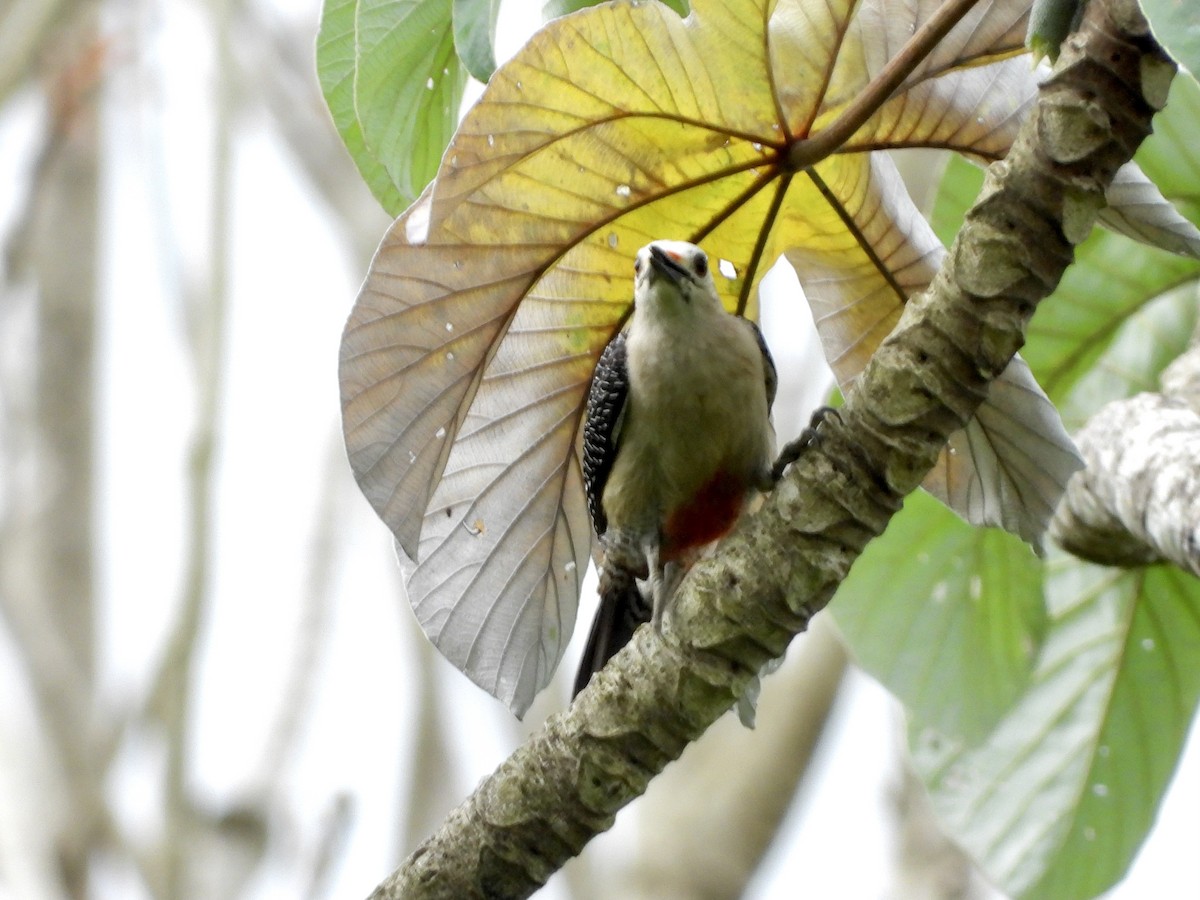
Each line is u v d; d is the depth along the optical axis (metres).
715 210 8.01
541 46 6.70
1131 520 8.68
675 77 7.03
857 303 8.55
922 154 14.82
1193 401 9.14
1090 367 10.71
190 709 13.16
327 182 17.52
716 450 9.38
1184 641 10.49
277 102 17.77
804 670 18.03
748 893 17.08
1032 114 6.70
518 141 7.02
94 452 17.62
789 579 6.95
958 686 10.66
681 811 17.52
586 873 16.42
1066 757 10.73
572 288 7.73
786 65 7.22
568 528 8.12
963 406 6.81
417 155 8.45
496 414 7.80
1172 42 5.83
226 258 14.08
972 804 10.83
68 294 18.16
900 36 7.29
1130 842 10.69
